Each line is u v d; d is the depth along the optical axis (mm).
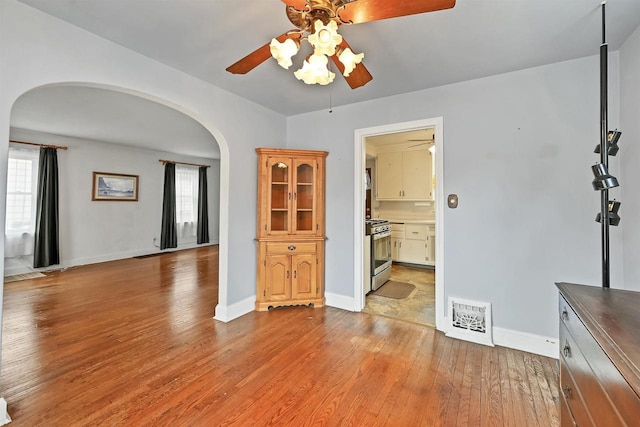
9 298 3529
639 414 625
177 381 1898
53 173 4980
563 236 2234
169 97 2377
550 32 1857
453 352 2305
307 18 1252
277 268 3209
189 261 5805
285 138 3631
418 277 4699
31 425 1506
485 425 1533
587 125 2154
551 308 2271
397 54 2133
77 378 1919
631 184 1896
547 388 1843
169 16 1746
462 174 2602
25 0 1593
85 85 1954
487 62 2252
